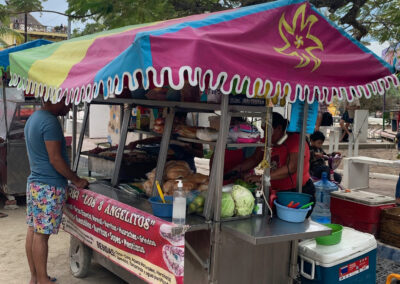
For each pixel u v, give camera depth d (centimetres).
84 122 443
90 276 412
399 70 360
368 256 330
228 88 225
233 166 387
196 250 293
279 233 264
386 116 1758
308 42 280
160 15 612
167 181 331
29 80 338
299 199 303
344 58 293
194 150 448
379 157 1204
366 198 479
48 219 348
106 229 324
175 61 208
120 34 278
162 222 266
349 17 641
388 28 695
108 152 458
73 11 627
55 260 454
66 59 312
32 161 348
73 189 378
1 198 718
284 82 253
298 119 318
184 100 332
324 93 277
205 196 296
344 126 1336
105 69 234
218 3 697
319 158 573
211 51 216
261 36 254
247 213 296
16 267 435
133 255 292
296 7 270
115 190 376
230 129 292
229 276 294
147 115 410
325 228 280
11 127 627
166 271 262
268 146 299
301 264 322
